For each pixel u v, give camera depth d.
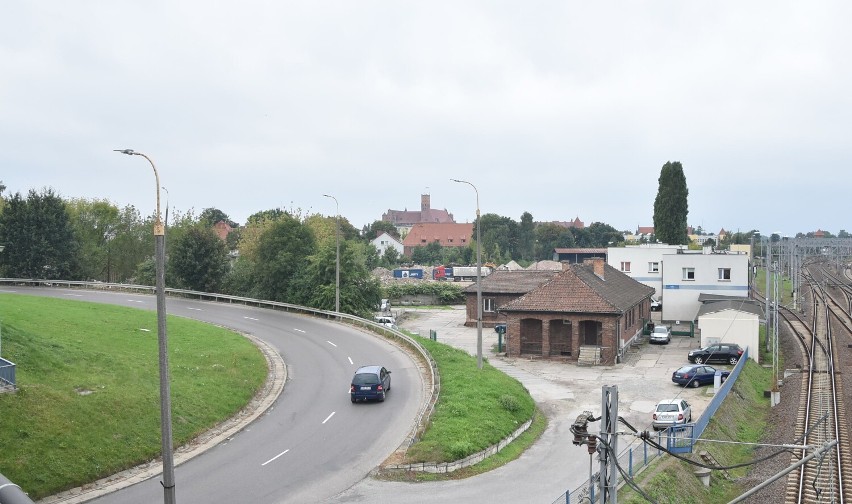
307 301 63.69
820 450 15.89
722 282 75.62
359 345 50.03
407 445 29.77
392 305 99.12
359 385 36.28
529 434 33.62
